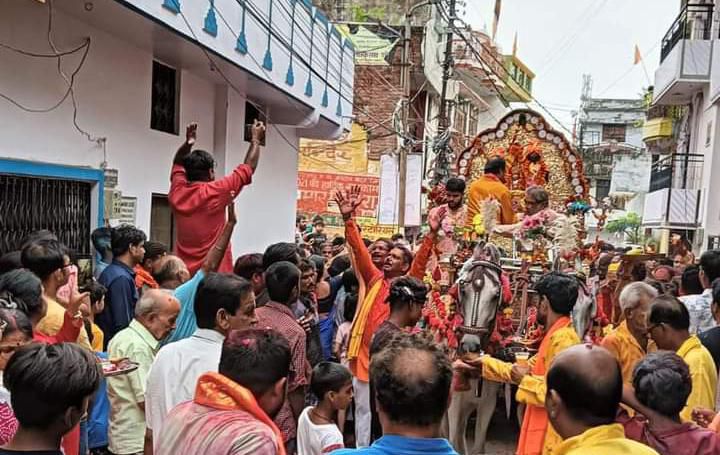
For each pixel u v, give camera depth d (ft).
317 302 21.43
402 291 14.58
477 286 17.90
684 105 65.72
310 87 35.73
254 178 37.29
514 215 24.67
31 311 10.85
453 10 59.16
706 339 14.25
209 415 7.31
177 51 25.08
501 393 22.59
